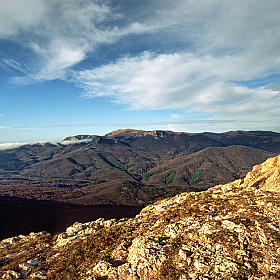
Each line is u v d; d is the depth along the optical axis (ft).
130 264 58.65
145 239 66.33
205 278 47.42
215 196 95.50
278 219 64.75
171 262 54.60
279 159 115.75
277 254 51.65
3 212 339.57
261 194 85.46
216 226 66.85
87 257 73.51
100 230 97.09
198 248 57.77
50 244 104.12
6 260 87.10
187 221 76.79
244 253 53.01
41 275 67.87
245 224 64.39
